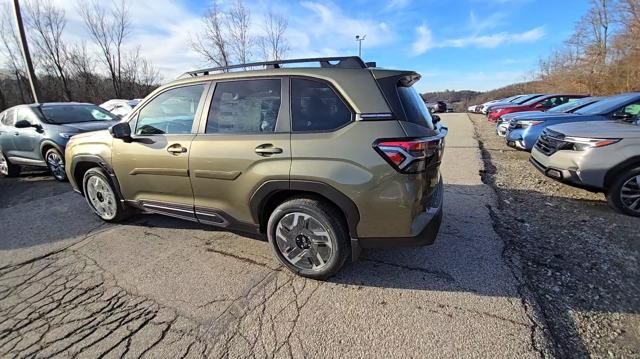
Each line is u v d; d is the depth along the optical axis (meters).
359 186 2.37
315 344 2.04
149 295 2.60
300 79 2.62
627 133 3.87
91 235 3.74
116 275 2.90
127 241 3.56
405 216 2.39
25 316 2.39
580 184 4.12
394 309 2.34
